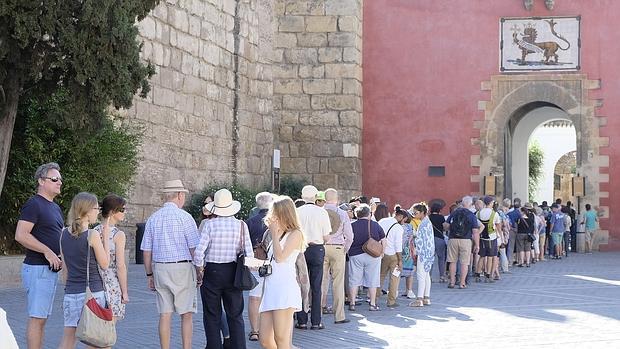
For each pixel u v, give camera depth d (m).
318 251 15.77
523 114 40.91
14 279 20.56
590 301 20.14
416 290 23.03
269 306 11.45
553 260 33.69
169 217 12.46
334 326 16.28
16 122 21.91
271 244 11.84
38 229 11.24
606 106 37.34
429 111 38.38
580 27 37.53
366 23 38.84
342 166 37.50
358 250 18.44
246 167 35.41
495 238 25.17
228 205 12.73
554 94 37.66
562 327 15.85
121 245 11.18
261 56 36.75
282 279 11.49
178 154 30.23
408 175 38.41
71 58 19.06
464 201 23.48
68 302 10.66
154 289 12.57
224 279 12.63
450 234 23.41
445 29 38.31
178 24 30.12
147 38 27.98
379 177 38.62
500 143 37.88
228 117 34.25
